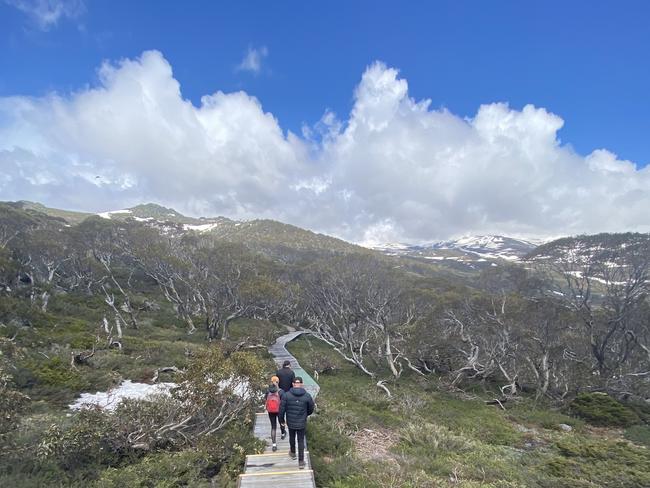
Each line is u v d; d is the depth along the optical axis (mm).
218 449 9055
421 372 29297
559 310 27734
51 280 45938
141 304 44844
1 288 31891
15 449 7461
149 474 7820
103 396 15117
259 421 11875
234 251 52312
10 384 8422
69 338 23703
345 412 14328
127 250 54375
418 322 32156
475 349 28000
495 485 9602
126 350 23359
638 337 26812
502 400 23562
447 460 11250
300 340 43594
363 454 11203
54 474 7246
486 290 36406
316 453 10320
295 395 8781
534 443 15617
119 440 8953
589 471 11430
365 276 40875
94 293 46312
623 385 24297
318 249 123438
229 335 37875
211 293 37250
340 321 40906
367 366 31375
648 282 25062
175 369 18797
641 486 10594
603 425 20375
